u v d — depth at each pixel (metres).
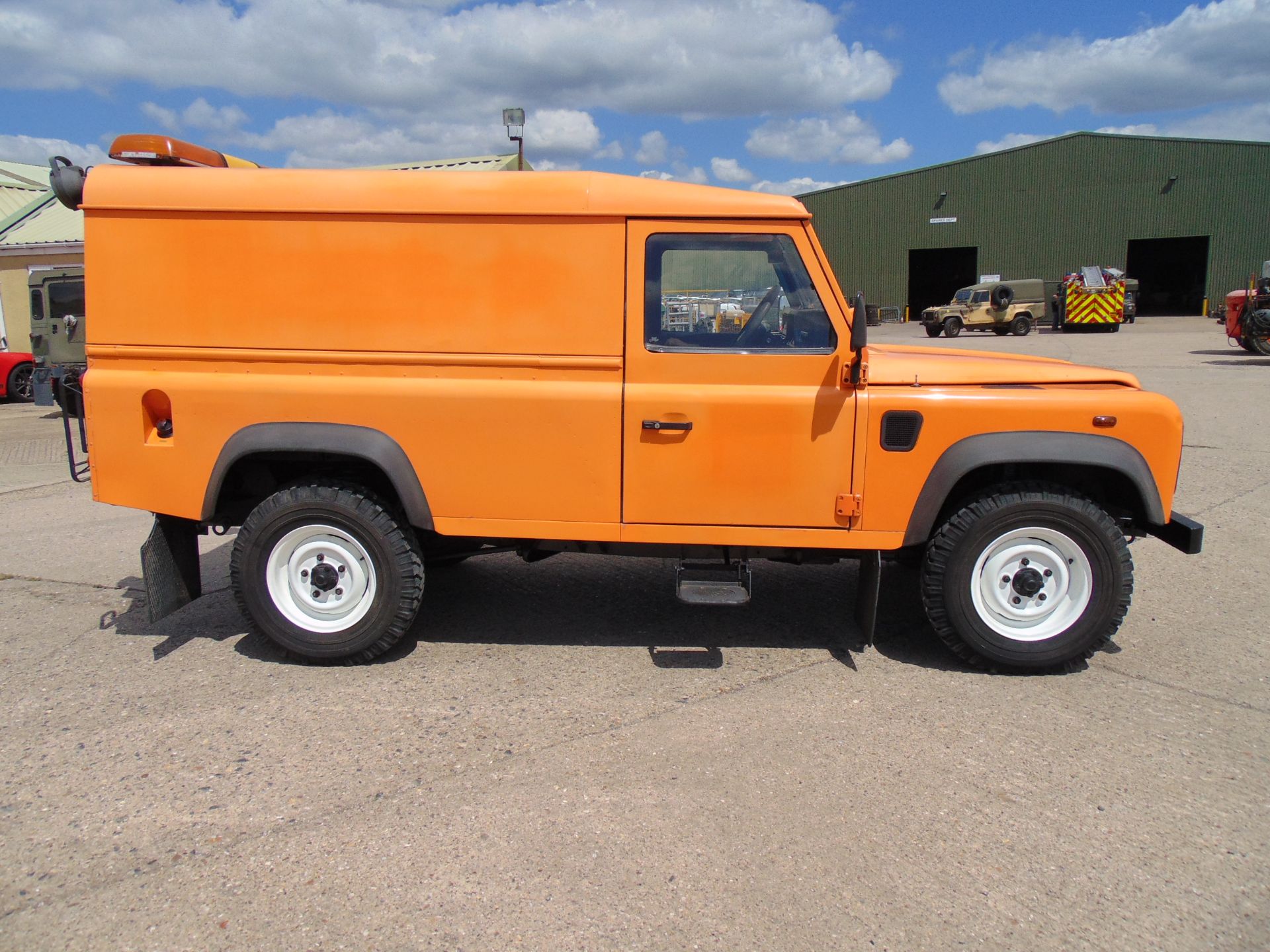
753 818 2.92
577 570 5.74
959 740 3.44
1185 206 39.72
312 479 4.12
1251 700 3.79
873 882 2.60
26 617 4.89
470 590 5.33
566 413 3.88
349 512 3.98
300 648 4.11
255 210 3.85
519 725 3.57
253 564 4.06
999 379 4.03
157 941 2.37
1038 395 3.86
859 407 3.84
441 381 3.91
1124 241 41.25
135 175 3.89
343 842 2.79
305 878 2.62
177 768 3.24
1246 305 20.06
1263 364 18.02
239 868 2.67
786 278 3.85
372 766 3.25
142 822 2.90
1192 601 5.08
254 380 3.93
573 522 3.99
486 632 4.63
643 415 3.87
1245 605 5.01
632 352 3.85
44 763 3.28
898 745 3.40
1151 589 5.29
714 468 3.90
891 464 3.88
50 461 10.14
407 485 3.94
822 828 2.87
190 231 3.89
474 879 2.61
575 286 3.84
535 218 3.82
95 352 3.99
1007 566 3.99
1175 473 3.89
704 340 3.88
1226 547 6.10
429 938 2.37
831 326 3.84
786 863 2.69
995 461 3.81
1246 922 2.43
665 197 3.80
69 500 8.04
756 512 3.94
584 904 2.51
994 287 32.66
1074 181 41.69
